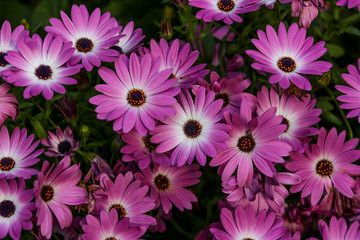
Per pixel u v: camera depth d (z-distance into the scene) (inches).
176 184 25.3
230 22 25.4
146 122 23.7
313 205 24.6
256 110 24.8
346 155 24.6
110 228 23.5
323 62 24.9
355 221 24.3
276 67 24.8
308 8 26.3
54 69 24.5
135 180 24.9
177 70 25.1
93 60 24.8
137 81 24.1
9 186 23.5
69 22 25.4
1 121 24.2
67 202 23.7
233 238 23.8
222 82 24.8
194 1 25.9
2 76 24.3
